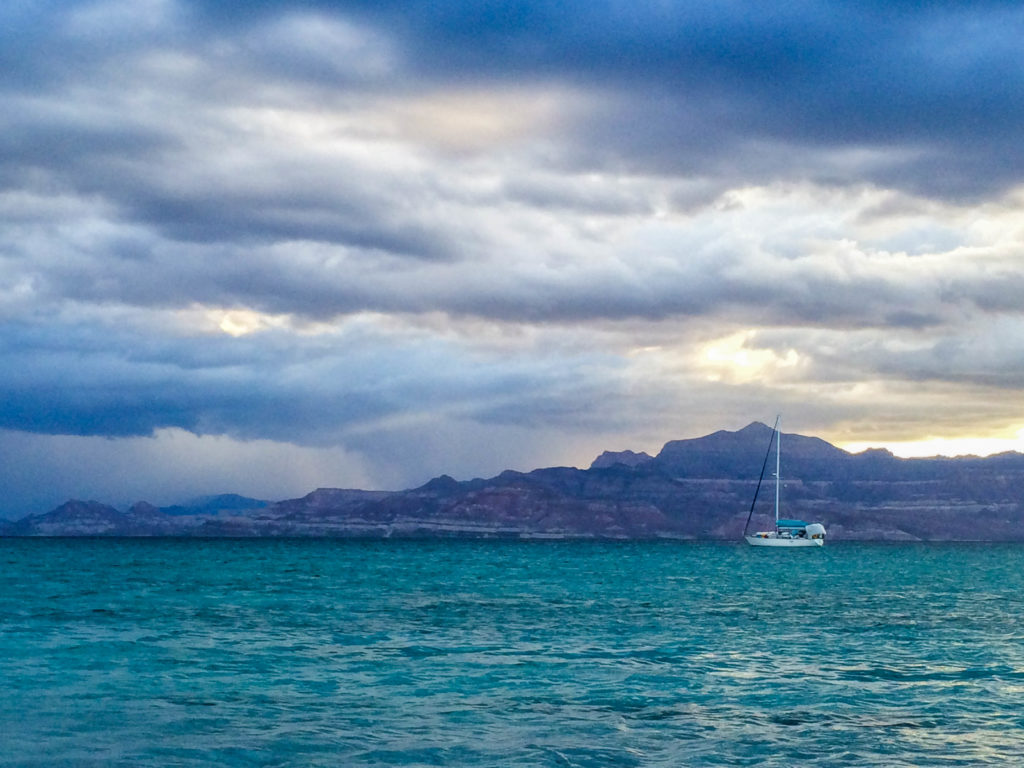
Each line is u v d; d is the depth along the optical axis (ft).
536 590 261.65
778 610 197.88
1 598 212.02
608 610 192.65
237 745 70.90
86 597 217.15
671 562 536.42
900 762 66.90
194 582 286.66
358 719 80.38
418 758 67.56
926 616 185.68
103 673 103.81
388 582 297.53
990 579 360.28
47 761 66.28
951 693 94.07
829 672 107.55
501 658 117.19
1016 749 70.69
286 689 94.68
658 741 72.90
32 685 96.12
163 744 71.15
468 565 465.47
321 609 190.08
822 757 68.18
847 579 352.69
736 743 72.28
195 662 112.16
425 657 117.80
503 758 67.62
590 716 82.07
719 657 119.55
